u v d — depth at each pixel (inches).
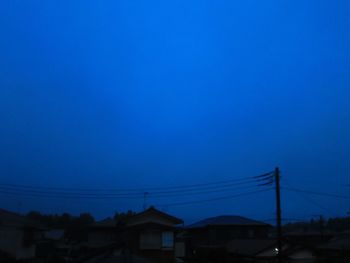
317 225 3073.3
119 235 1820.9
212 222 2249.0
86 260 729.0
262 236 2214.6
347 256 1473.9
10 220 1530.5
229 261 1729.8
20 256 1556.3
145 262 689.6
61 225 3029.0
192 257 1934.1
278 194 1242.6
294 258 1567.4
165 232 1705.2
